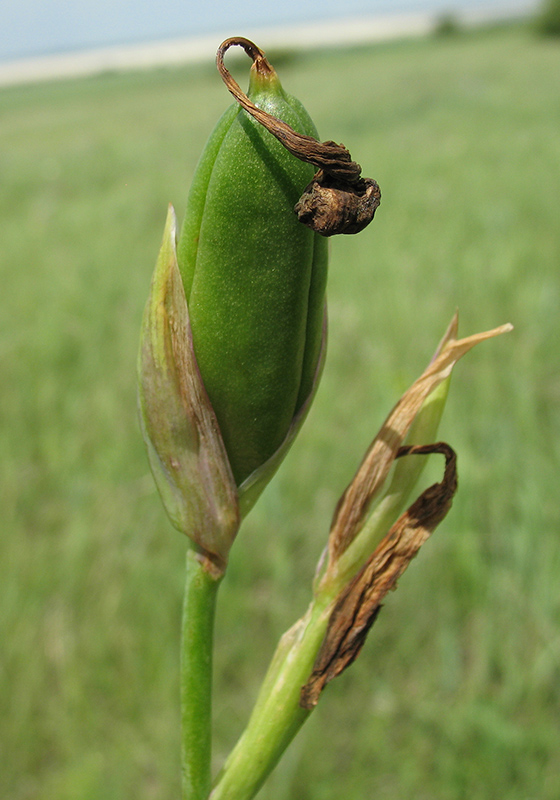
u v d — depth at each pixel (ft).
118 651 1.09
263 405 0.40
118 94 13.43
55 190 4.77
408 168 4.00
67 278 2.56
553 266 2.29
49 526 1.34
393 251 2.50
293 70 13.76
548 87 7.07
